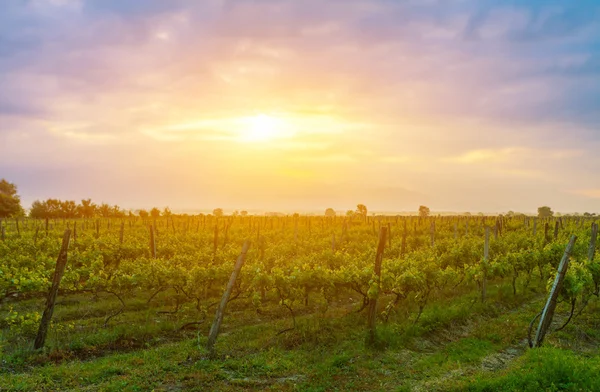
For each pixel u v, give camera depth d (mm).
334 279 13852
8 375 9289
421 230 41688
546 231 27359
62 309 15375
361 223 55469
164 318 14656
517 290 18547
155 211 71125
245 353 11156
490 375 9586
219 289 18297
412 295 16672
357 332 12789
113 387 8688
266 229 43219
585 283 13828
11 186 83750
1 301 16141
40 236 30922
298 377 9750
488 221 54344
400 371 10234
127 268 15930
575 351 11766
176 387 8969
